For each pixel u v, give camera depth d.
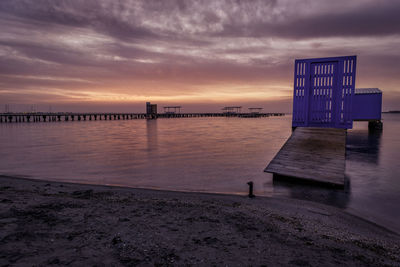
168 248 3.71
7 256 3.25
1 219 4.63
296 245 4.15
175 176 11.12
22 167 13.01
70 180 10.29
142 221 4.90
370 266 3.62
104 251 3.52
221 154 17.44
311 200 7.67
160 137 29.88
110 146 21.58
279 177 10.13
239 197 7.64
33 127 49.84
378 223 5.95
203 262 3.32
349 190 8.75
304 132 13.35
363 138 27.41
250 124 63.66
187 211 5.75
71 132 37.06
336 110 14.08
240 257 3.54
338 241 4.56
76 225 4.53
